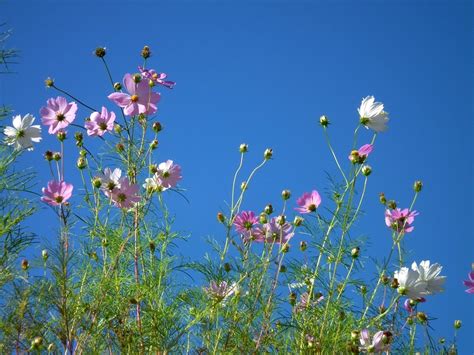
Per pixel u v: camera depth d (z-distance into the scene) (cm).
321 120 204
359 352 202
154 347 208
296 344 212
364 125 203
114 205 211
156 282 212
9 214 195
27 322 199
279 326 214
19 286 198
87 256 212
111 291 208
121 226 212
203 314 206
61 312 199
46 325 199
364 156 202
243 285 217
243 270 218
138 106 210
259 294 218
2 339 196
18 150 202
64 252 200
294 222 213
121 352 205
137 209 211
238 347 214
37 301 199
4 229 193
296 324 211
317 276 207
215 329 215
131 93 210
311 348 205
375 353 202
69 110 211
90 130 213
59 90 210
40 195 199
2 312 198
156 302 210
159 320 206
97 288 206
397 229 213
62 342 199
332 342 205
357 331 200
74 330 199
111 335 205
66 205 201
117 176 208
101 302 204
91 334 200
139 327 205
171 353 208
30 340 197
